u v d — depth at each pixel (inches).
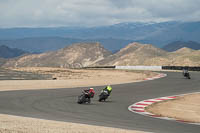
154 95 2390.5
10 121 1024.9
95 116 1387.8
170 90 2760.8
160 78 4315.9
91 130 927.0
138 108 1738.4
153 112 1624.0
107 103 1904.5
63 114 1413.6
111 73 6008.9
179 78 4293.8
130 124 1200.2
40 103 1792.6
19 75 3892.7
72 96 2199.8
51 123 1046.4
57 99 2007.9
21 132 822.5
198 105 1952.5
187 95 2413.9
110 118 1343.5
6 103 1756.9
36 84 3206.2
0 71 3944.4
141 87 2999.5
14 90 2571.4
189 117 1515.7
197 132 1095.6
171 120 1373.0
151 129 1099.9
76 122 1192.8
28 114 1375.5
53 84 3240.7
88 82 3550.7
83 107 1685.5
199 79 4065.0
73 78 4436.5
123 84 3324.3
